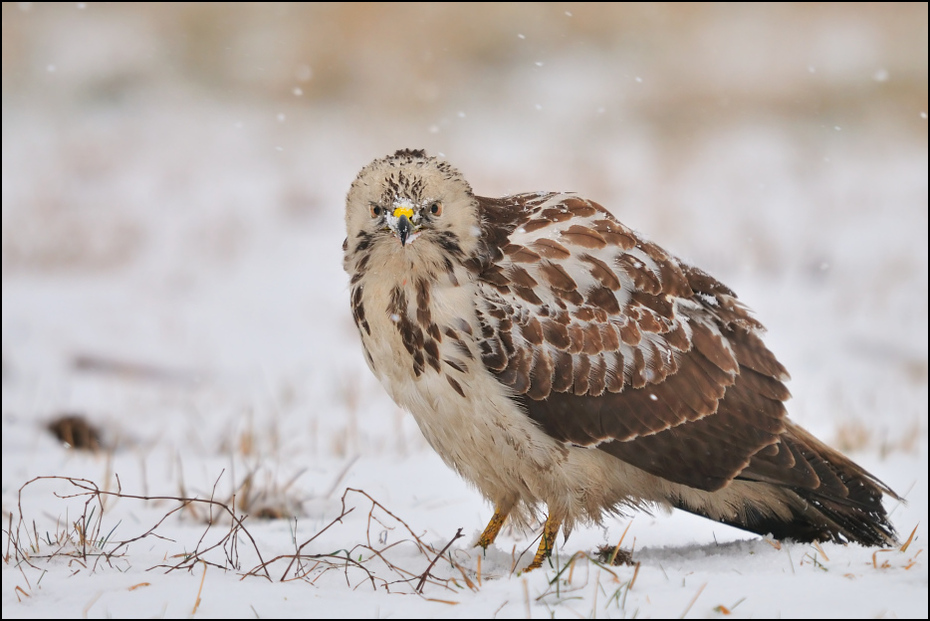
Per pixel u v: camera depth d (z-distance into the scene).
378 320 7.57
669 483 7.79
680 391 7.52
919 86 32.91
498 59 35.28
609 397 7.46
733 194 25.77
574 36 36.16
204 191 26.66
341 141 30.83
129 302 18.66
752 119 31.95
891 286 19.84
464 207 7.50
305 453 11.46
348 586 6.50
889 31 35.72
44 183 26.55
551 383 7.42
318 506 9.34
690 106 32.47
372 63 34.88
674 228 23.03
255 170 28.56
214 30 36.38
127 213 24.64
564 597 5.82
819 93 32.91
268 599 5.84
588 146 30.16
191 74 34.94
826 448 7.71
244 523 8.80
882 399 14.57
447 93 33.53
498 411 7.46
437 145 30.22
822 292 19.73
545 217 7.82
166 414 13.20
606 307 7.53
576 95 33.47
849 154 29.41
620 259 7.64
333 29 36.06
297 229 24.16
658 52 35.47
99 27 36.75
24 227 22.70
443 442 7.76
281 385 14.88
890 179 27.23
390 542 8.03
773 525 7.89
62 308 17.94
